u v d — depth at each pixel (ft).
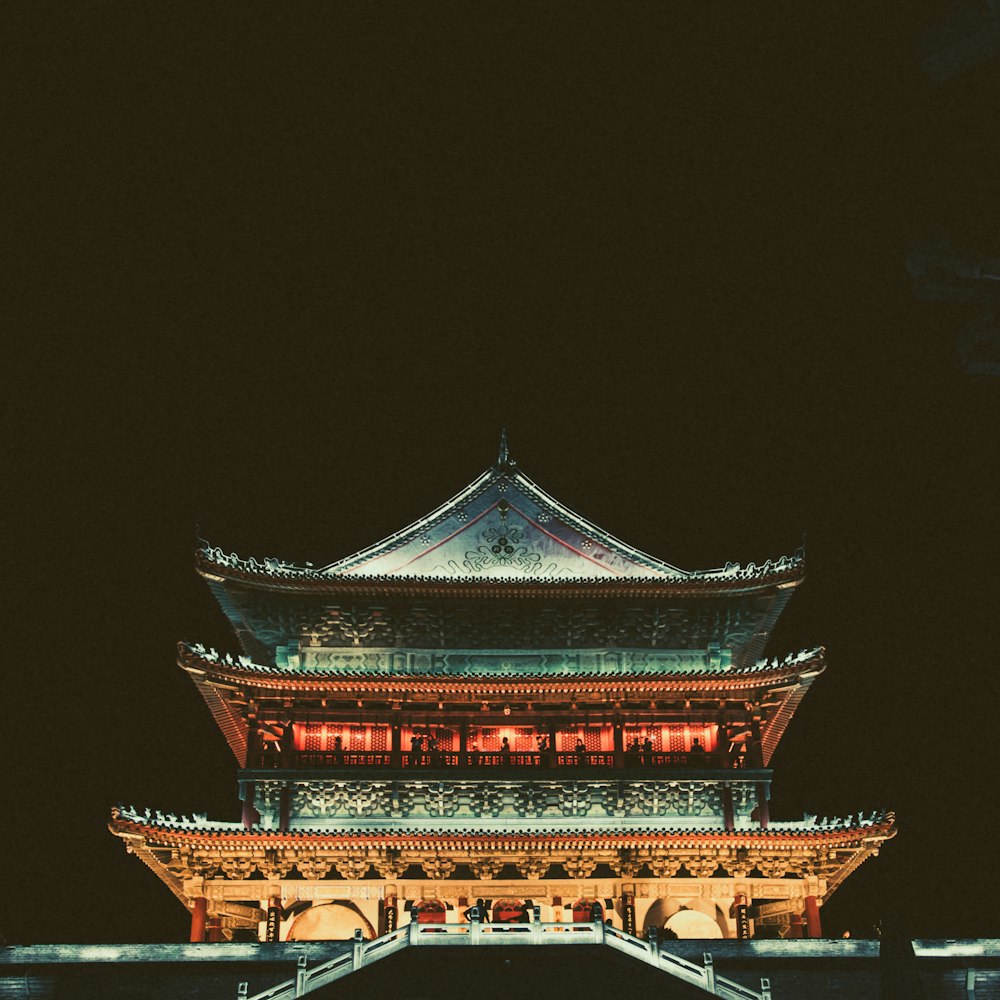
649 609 196.03
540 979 132.26
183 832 175.32
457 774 185.06
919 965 144.25
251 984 143.02
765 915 191.93
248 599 193.88
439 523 199.93
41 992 142.51
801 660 187.93
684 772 186.50
